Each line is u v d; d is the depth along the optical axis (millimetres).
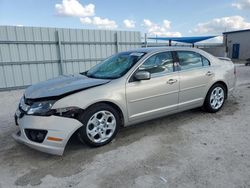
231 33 27734
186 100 4445
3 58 10008
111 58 4660
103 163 3068
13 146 3723
